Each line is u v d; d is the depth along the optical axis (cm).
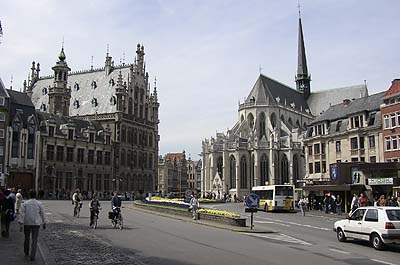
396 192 4931
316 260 1630
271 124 12212
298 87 15088
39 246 1930
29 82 11981
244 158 11562
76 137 9375
